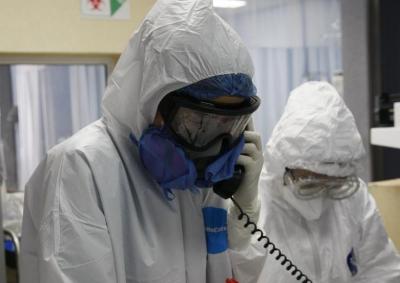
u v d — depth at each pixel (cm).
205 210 107
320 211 147
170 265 96
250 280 116
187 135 89
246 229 111
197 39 84
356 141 139
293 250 148
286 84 396
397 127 145
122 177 94
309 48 402
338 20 401
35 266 98
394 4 338
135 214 95
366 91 339
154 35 87
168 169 90
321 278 148
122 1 270
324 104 141
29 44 257
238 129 92
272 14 391
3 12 252
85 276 82
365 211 161
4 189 273
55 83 289
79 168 87
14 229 262
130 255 93
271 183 151
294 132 138
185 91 85
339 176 141
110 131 97
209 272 106
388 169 337
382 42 339
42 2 258
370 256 159
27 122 290
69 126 295
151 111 90
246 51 90
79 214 84
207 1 87
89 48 267
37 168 100
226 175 93
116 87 95
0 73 279
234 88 84
